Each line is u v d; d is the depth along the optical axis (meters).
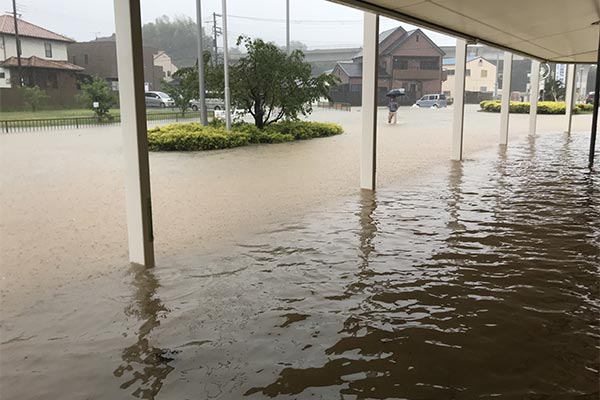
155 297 3.28
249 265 3.86
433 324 2.86
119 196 6.45
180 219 5.25
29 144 12.00
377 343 2.65
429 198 6.25
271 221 5.16
